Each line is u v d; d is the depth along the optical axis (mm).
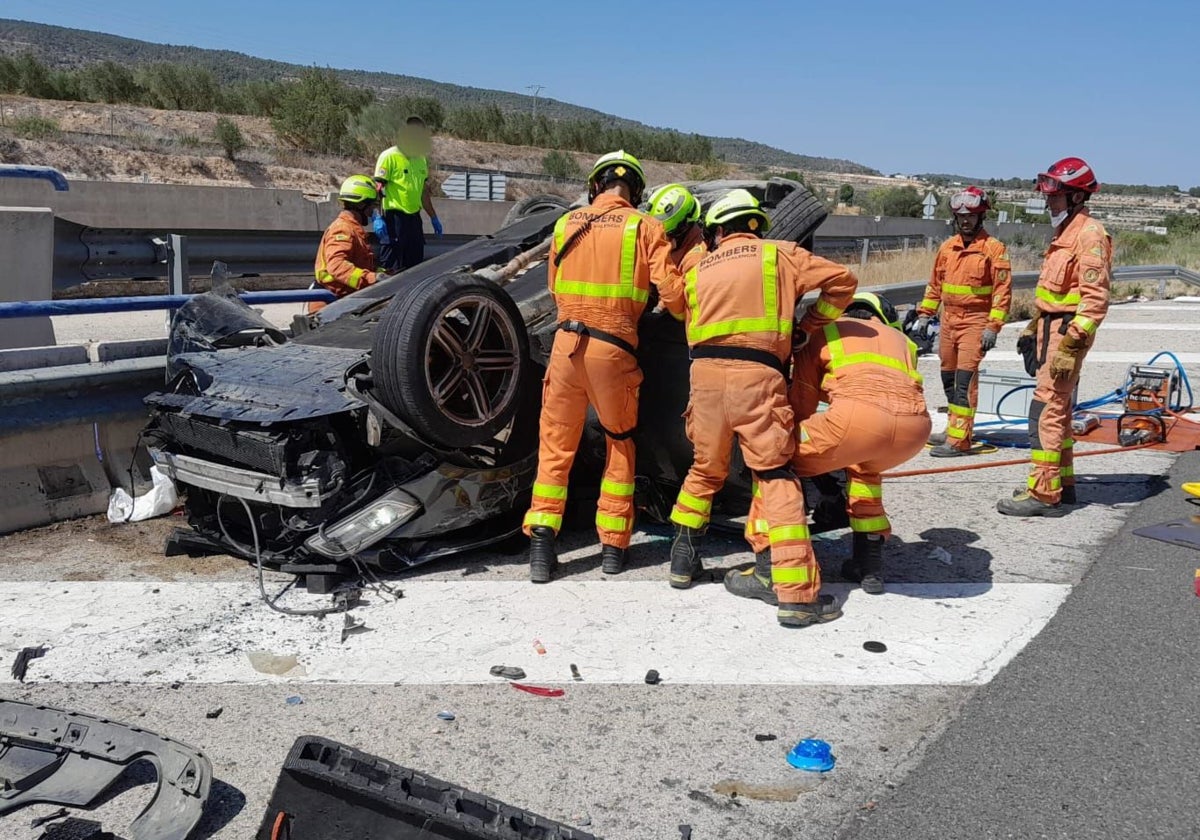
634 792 3262
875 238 20828
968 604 4777
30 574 5090
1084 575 5156
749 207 4656
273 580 5066
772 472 4602
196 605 4730
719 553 5516
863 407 4527
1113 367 11555
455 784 3164
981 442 8219
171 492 6102
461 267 6430
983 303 7633
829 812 3158
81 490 5941
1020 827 3072
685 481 5004
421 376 4734
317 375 5129
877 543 4918
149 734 3326
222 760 3424
